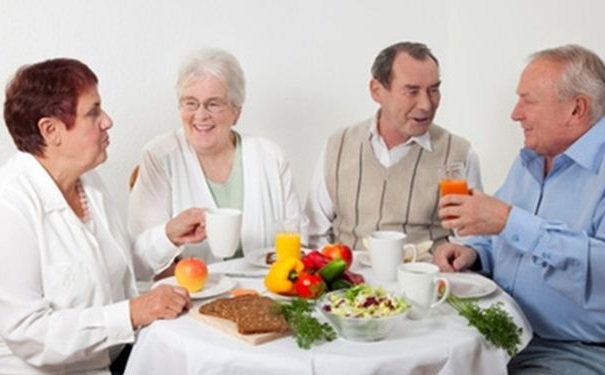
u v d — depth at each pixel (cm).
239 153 221
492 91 300
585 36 248
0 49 237
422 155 225
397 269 154
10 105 159
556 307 174
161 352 137
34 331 148
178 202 216
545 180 181
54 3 244
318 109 305
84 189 174
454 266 183
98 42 254
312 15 295
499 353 137
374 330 129
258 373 125
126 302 151
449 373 128
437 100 221
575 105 170
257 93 289
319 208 238
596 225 167
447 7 324
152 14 262
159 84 269
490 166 306
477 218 162
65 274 156
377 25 310
